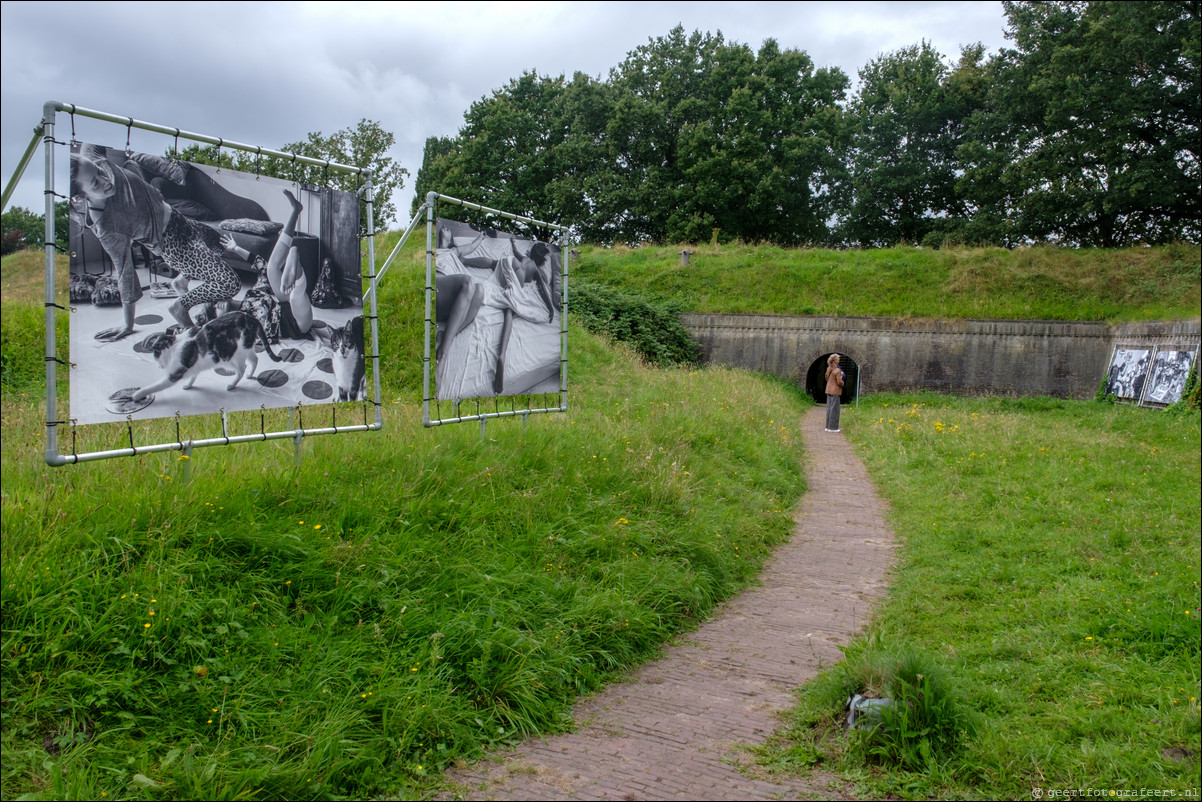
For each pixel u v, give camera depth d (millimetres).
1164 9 27000
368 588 4637
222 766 3334
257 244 5551
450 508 5832
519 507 6316
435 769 3670
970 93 37312
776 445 12883
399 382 12453
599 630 5199
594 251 32250
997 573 7031
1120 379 22688
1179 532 8141
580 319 22094
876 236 41094
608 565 6051
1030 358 24359
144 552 4281
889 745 3801
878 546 8547
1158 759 3799
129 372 4863
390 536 5156
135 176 4871
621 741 4074
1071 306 25000
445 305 7297
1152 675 4836
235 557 4496
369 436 6734
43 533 4078
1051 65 29547
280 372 5715
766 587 7105
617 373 16172
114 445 5938
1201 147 28250
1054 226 32375
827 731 4129
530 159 39469
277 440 6309
